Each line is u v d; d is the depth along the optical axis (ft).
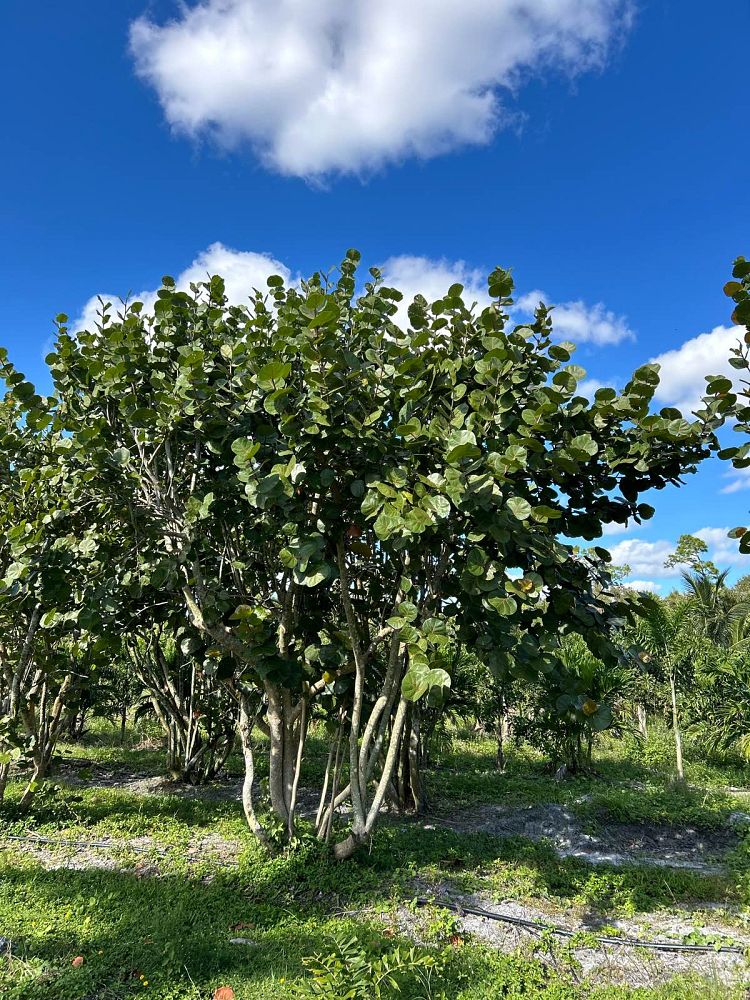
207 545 19.15
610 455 14.87
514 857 20.94
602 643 16.11
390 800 27.96
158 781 32.09
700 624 52.60
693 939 15.01
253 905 15.38
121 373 16.21
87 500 18.58
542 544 13.41
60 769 33.63
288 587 18.93
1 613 20.66
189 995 11.07
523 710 38.73
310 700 20.07
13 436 21.39
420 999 11.24
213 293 18.71
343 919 14.96
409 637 13.42
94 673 27.71
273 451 16.10
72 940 12.68
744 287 9.98
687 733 42.52
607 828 25.45
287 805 18.71
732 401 13.46
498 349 13.82
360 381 15.19
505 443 14.71
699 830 25.50
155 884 16.34
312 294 13.87
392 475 13.94
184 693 32.07
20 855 18.70
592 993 12.25
